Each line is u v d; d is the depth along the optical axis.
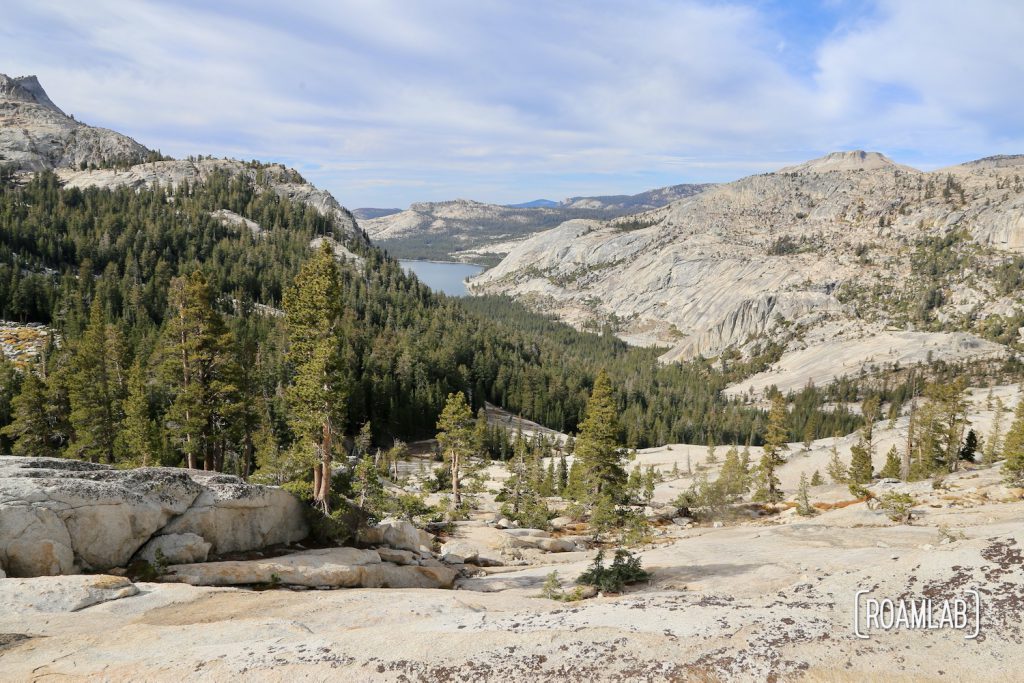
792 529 33.81
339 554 25.41
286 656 12.72
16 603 15.77
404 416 119.25
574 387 175.25
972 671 11.05
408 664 12.22
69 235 181.25
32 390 52.28
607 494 46.81
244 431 45.38
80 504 19.61
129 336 101.38
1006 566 13.80
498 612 17.06
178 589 18.50
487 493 68.50
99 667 12.37
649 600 16.77
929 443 78.44
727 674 11.41
